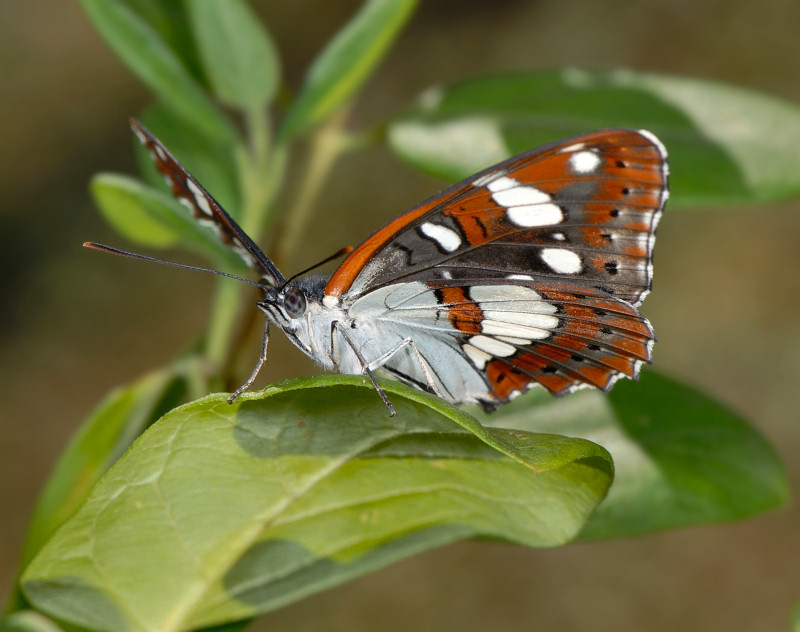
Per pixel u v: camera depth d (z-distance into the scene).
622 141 0.25
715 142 0.26
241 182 0.27
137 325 0.49
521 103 0.26
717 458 0.25
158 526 0.24
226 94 0.27
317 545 0.24
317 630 0.43
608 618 0.43
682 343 0.48
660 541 0.45
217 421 0.24
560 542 0.24
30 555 0.25
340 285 0.26
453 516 0.24
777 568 0.43
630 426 0.25
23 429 0.46
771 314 0.48
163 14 0.27
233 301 0.26
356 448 0.24
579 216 0.25
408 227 0.26
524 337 0.26
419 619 0.43
